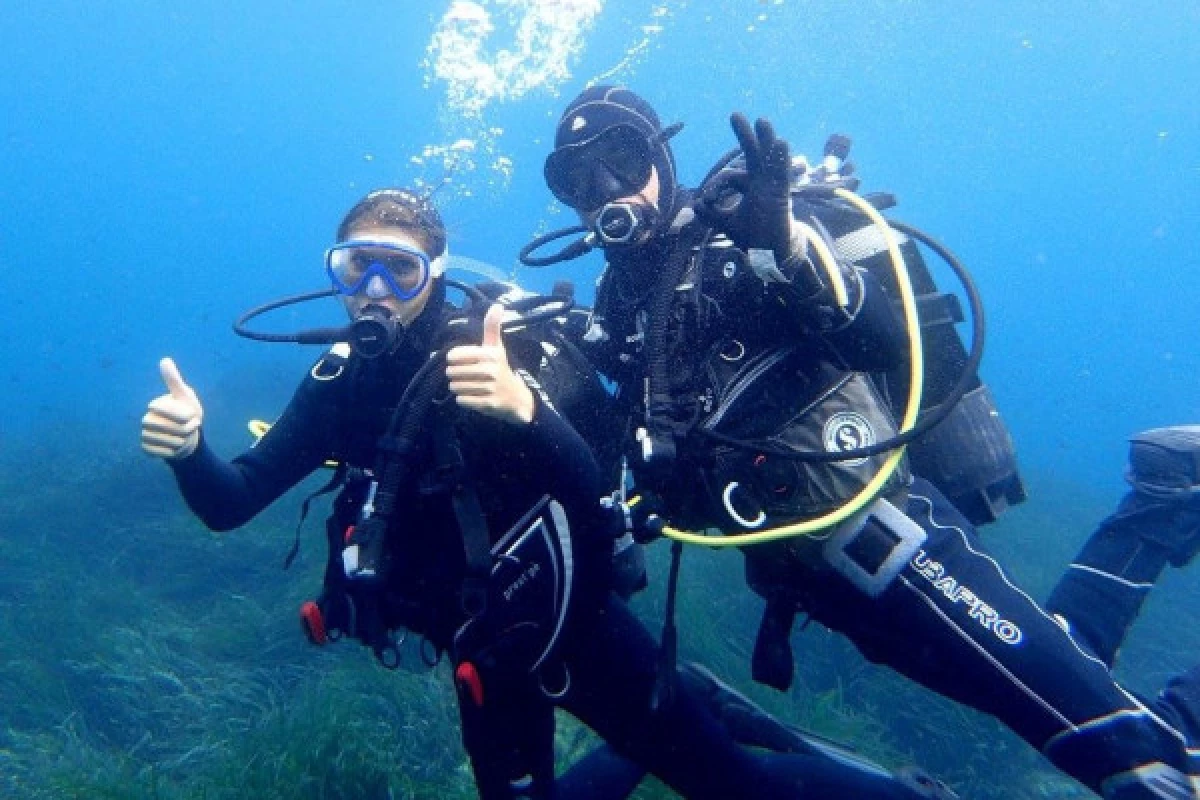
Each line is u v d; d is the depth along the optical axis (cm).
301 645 676
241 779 478
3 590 816
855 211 341
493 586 287
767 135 256
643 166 334
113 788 475
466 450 286
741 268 306
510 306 313
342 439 326
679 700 360
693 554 746
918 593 314
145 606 755
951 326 347
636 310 342
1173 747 309
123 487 1071
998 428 360
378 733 522
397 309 308
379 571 267
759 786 380
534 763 319
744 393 307
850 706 614
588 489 279
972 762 603
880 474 300
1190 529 424
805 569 329
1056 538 1061
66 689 625
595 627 336
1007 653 309
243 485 325
